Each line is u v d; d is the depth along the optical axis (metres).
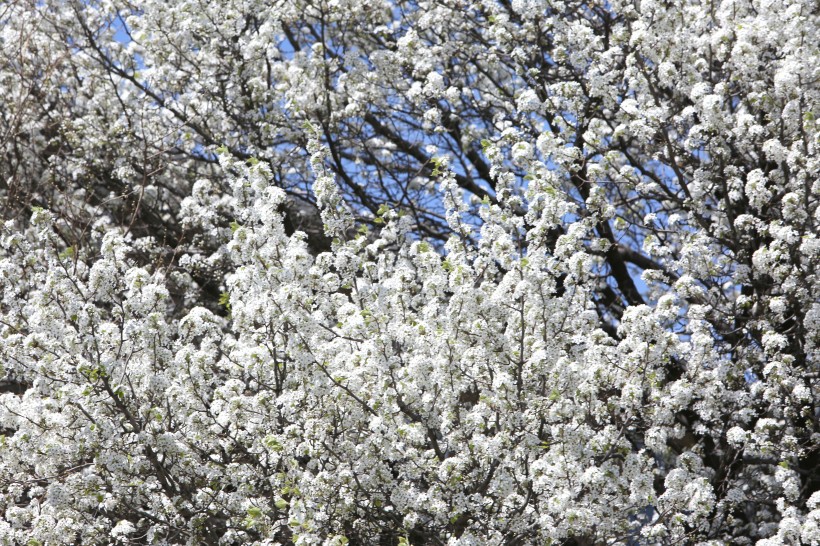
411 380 8.94
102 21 16.75
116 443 9.11
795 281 10.91
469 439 9.23
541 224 9.54
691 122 12.75
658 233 12.94
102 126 16.86
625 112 12.16
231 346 10.52
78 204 16.34
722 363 10.33
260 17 15.47
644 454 9.98
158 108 16.67
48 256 9.70
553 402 8.80
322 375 8.93
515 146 10.80
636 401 8.90
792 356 10.28
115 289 9.98
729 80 12.58
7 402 9.54
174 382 9.45
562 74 13.52
